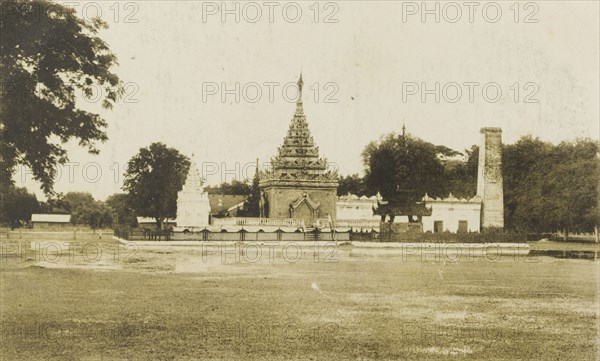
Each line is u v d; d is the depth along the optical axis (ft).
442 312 104.47
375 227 226.17
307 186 249.75
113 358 76.54
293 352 79.92
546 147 214.07
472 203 222.69
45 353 78.84
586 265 168.14
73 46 157.58
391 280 137.49
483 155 218.59
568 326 96.07
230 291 118.42
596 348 84.48
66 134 161.07
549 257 183.83
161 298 110.11
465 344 86.17
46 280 127.95
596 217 214.28
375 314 101.91
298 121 248.93
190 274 139.74
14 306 103.09
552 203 217.15
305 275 140.87
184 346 81.46
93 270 142.20
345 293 120.57
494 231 216.33
